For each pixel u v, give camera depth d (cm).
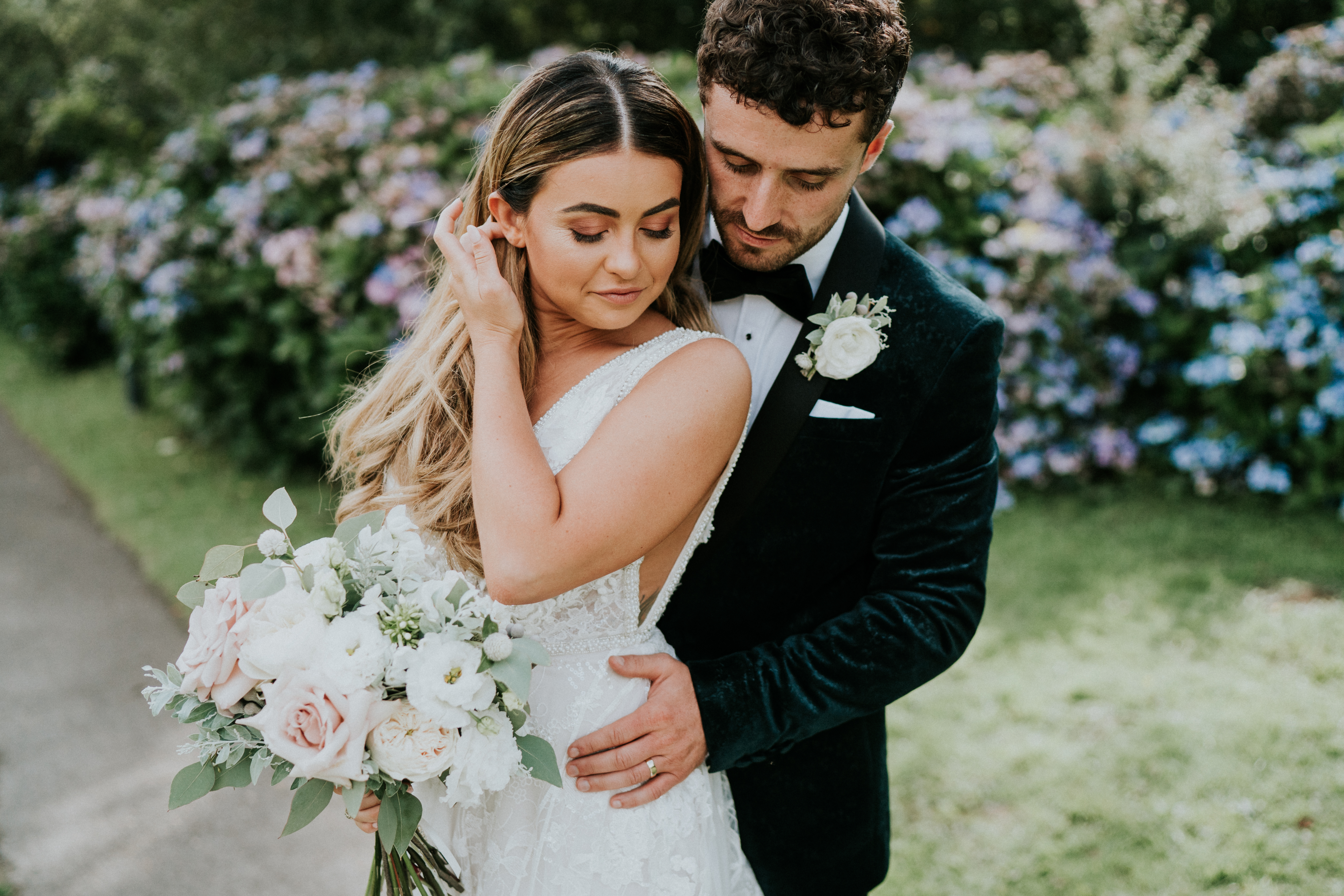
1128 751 270
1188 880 228
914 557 137
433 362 136
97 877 256
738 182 126
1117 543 388
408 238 418
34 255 773
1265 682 295
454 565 132
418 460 134
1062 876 232
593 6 787
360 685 109
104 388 722
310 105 480
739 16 118
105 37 927
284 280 423
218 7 826
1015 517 420
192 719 118
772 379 145
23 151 1002
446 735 111
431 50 792
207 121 506
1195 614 332
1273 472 411
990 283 430
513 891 130
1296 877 226
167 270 459
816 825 150
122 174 728
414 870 128
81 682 343
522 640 112
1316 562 360
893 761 272
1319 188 417
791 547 141
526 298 133
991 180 448
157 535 442
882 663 133
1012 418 440
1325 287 408
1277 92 498
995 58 543
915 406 135
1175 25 543
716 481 133
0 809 282
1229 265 448
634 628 134
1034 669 310
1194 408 452
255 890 250
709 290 145
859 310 135
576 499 115
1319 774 256
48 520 482
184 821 277
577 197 115
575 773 127
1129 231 461
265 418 491
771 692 133
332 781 114
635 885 128
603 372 127
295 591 114
